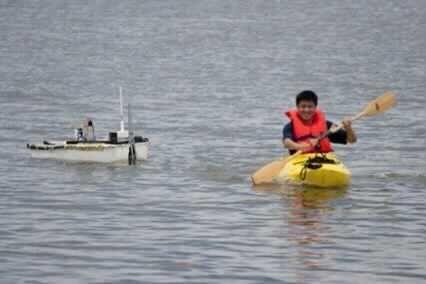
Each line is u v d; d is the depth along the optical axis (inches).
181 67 4192.9
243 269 1075.3
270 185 1537.9
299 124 1560.0
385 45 5423.2
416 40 5767.7
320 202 1418.6
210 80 3563.0
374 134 2155.5
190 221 1294.3
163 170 1672.0
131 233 1228.5
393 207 1391.5
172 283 1027.3
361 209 1375.5
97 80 3570.4
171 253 1136.2
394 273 1063.6
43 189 1505.9
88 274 1055.0
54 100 2856.8
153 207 1378.0
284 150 1929.1
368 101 2933.1
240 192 1485.0
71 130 2213.3
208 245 1171.9
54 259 1110.4
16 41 5605.3
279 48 5270.7
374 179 1608.0
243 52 5034.5
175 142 2023.9
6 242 1182.9
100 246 1165.7
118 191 1492.4
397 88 3299.7
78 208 1374.3
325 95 3093.0
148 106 2716.5
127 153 1736.0
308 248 1162.6
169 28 6820.9
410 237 1220.5
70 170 1657.2
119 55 4840.1
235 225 1272.1
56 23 7155.5
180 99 2908.5
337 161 1561.3
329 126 1579.7
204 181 1578.5
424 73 3878.0
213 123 2337.6
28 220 1299.2
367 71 3944.4
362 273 1062.4
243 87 3307.1
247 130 2217.0
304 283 1027.3
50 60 4493.1
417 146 2003.0
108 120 2422.5
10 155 1812.3
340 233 1235.9
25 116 2470.5
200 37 6063.0
